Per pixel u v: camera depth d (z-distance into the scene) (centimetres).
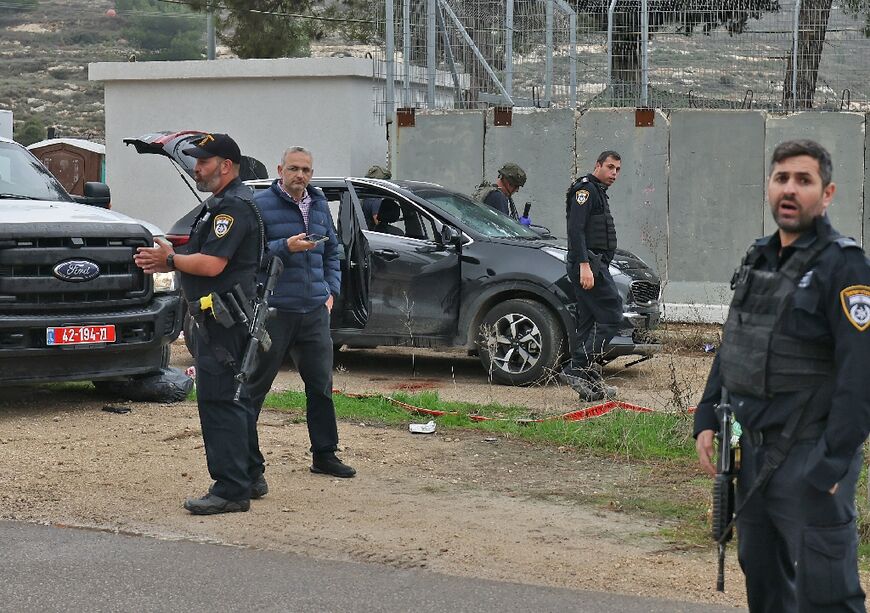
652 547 691
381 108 2123
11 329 1003
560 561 659
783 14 1772
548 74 2025
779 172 439
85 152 2970
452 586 615
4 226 1005
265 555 665
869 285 425
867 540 690
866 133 1712
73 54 11144
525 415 1071
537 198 1833
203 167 732
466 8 2098
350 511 760
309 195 834
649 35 1836
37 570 634
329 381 845
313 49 4078
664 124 1773
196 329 750
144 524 724
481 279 1276
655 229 1786
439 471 877
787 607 471
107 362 1071
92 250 1044
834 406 426
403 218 1330
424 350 1559
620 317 1153
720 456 463
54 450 916
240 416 753
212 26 3456
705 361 1437
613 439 959
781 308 440
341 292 970
